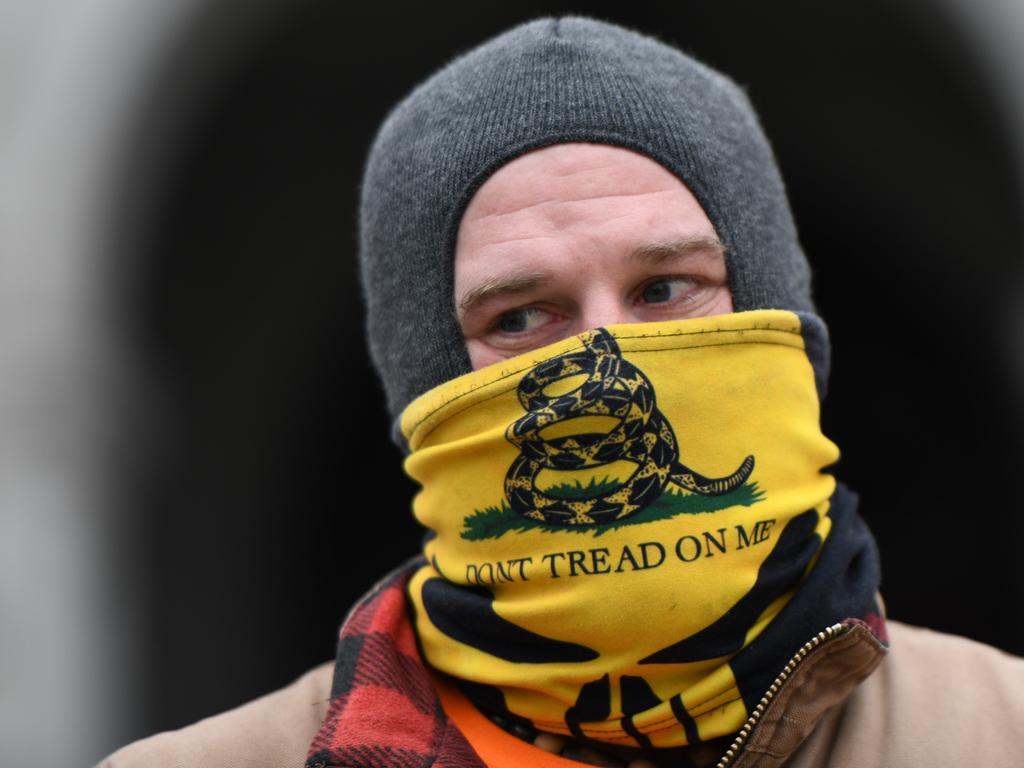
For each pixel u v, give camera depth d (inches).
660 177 78.5
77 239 181.8
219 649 232.8
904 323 264.5
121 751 77.0
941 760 70.4
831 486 76.6
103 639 177.0
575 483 72.2
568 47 81.6
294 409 257.6
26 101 179.3
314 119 222.5
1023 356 233.0
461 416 76.7
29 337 174.4
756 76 231.1
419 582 80.0
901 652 79.0
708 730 70.6
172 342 210.7
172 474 209.0
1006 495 252.1
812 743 71.4
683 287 78.5
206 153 208.1
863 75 223.6
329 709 71.5
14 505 167.8
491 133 78.9
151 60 187.0
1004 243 229.8
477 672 73.6
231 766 74.7
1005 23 202.5
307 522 274.5
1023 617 256.4
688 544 71.0
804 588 72.3
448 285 80.0
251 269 228.1
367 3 210.2
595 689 71.6
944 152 226.4
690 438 72.6
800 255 91.0
